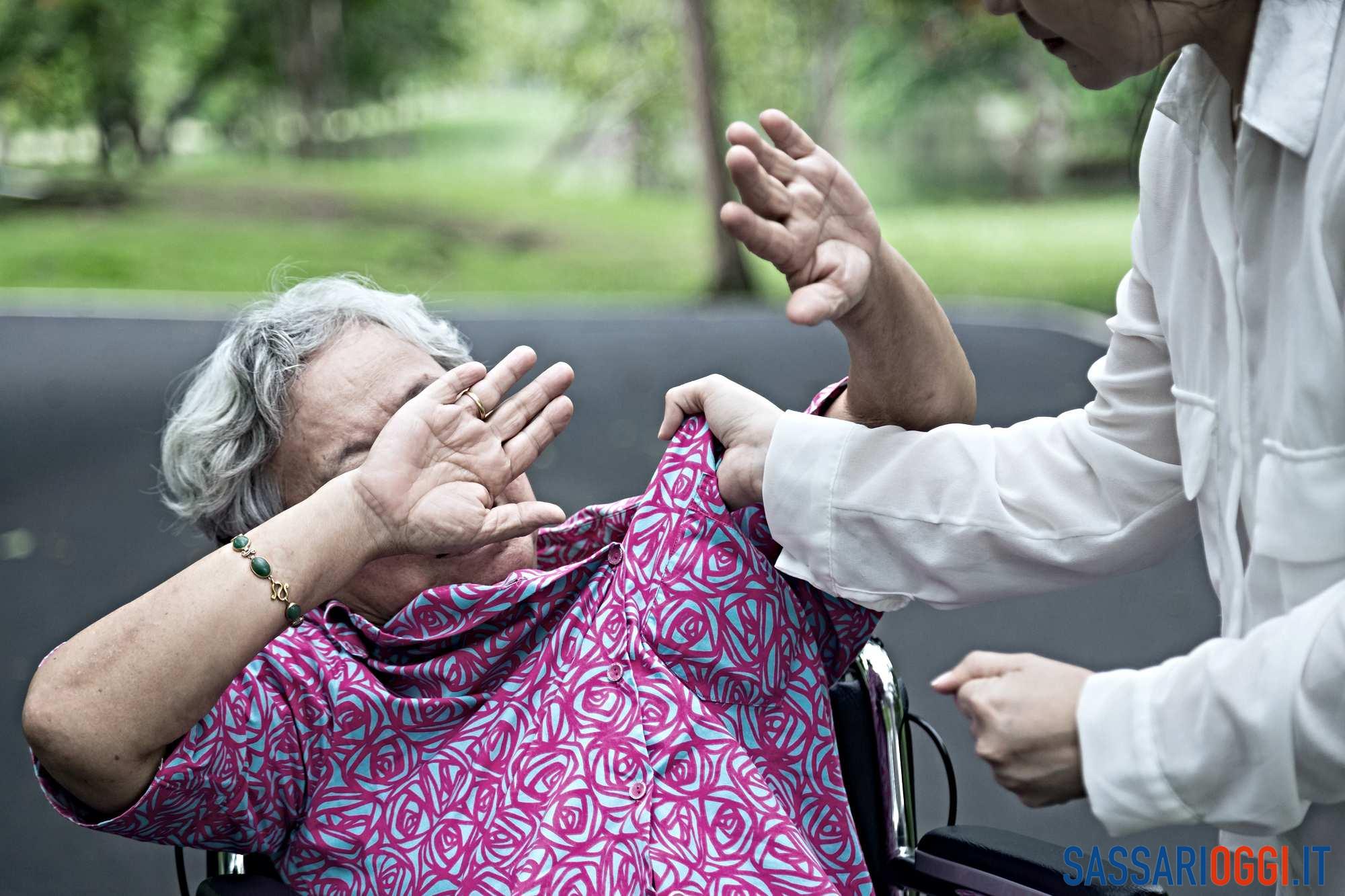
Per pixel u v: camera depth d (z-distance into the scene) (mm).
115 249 18406
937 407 1522
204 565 1407
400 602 1667
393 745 1555
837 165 1257
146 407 8016
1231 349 1182
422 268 17719
